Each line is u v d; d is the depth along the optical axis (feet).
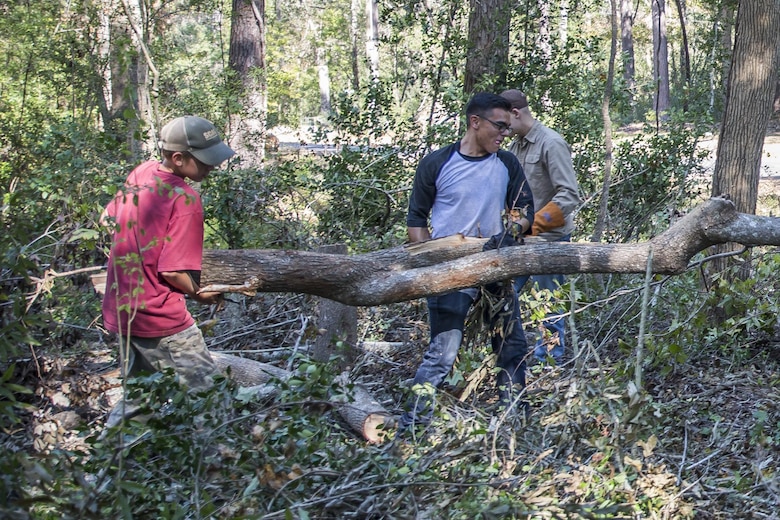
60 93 37.35
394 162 27.53
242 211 23.27
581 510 9.87
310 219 26.02
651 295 18.80
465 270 14.32
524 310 18.04
